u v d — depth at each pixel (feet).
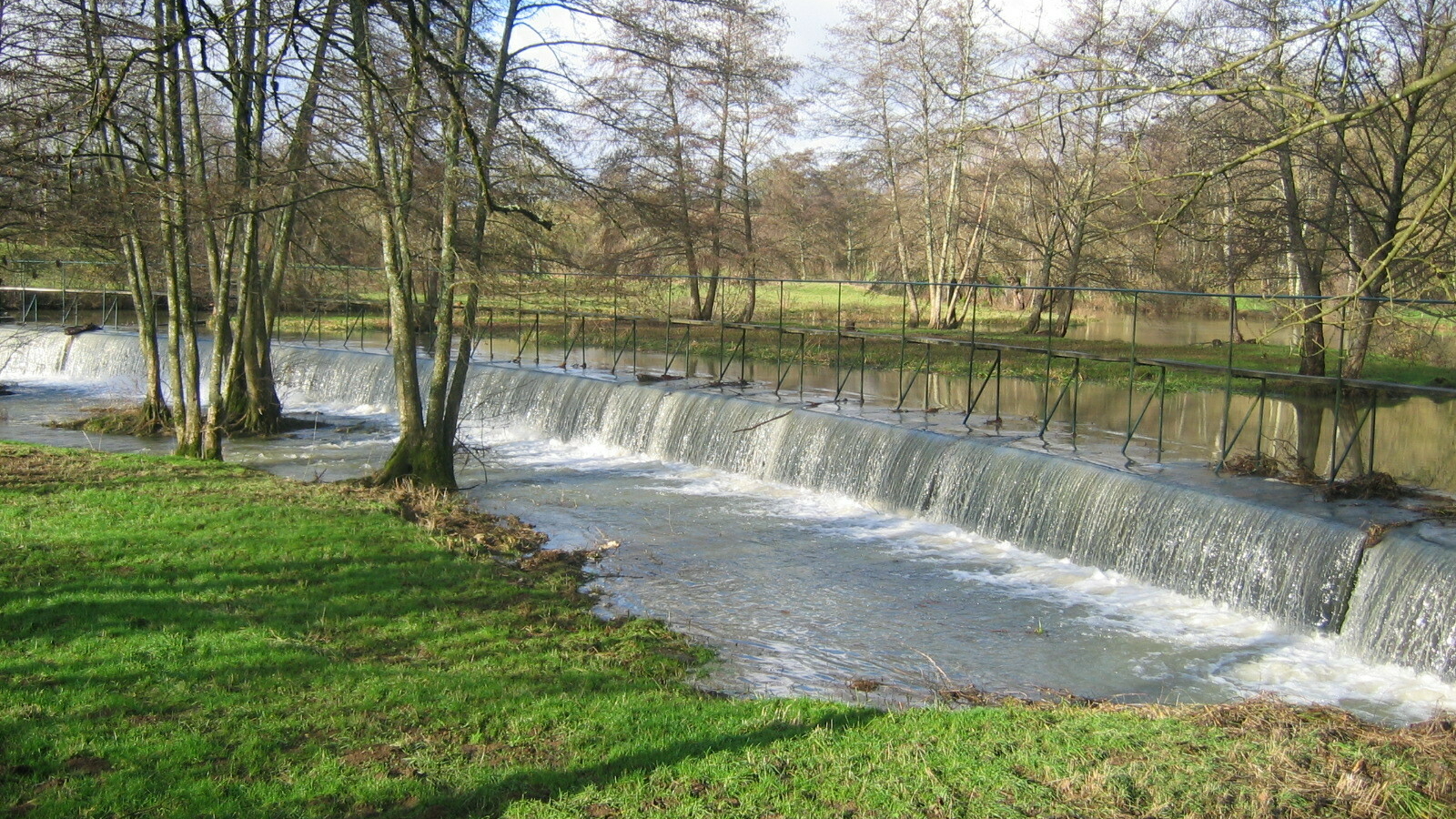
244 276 80.84
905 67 135.95
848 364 109.09
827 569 51.31
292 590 39.24
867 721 28.99
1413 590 39.19
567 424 85.61
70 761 24.30
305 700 28.81
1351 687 37.99
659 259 149.79
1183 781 23.54
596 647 37.60
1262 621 44.37
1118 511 50.96
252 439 82.02
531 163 61.31
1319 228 85.40
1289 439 70.85
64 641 31.71
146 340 81.87
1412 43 60.85
